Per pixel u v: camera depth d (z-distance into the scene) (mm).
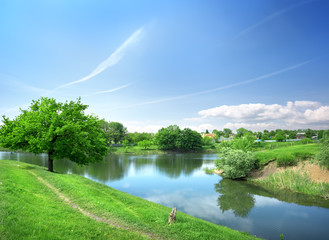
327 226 20516
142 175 46406
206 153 117438
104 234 9906
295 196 30625
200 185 37531
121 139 153375
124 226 11586
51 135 23875
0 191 11977
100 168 55438
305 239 17891
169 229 11945
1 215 9008
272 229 19797
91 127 28875
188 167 59844
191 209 25203
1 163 25453
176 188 35250
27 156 69375
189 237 11336
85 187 18219
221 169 51250
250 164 43438
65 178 20531
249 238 15086
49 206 12414
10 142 25109
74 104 29391
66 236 8734
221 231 13961
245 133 164375
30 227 8609
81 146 27297
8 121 26547
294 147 52531
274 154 45938
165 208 20078
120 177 43594
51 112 25875
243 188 35594
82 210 13203
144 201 20625
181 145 126375
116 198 17562
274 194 31953
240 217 22750
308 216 23031
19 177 17328
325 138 36125
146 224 12328
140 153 114312
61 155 26688
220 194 31922
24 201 11812
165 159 82875
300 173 36219
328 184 31062
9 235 7500
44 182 18562
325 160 33219
